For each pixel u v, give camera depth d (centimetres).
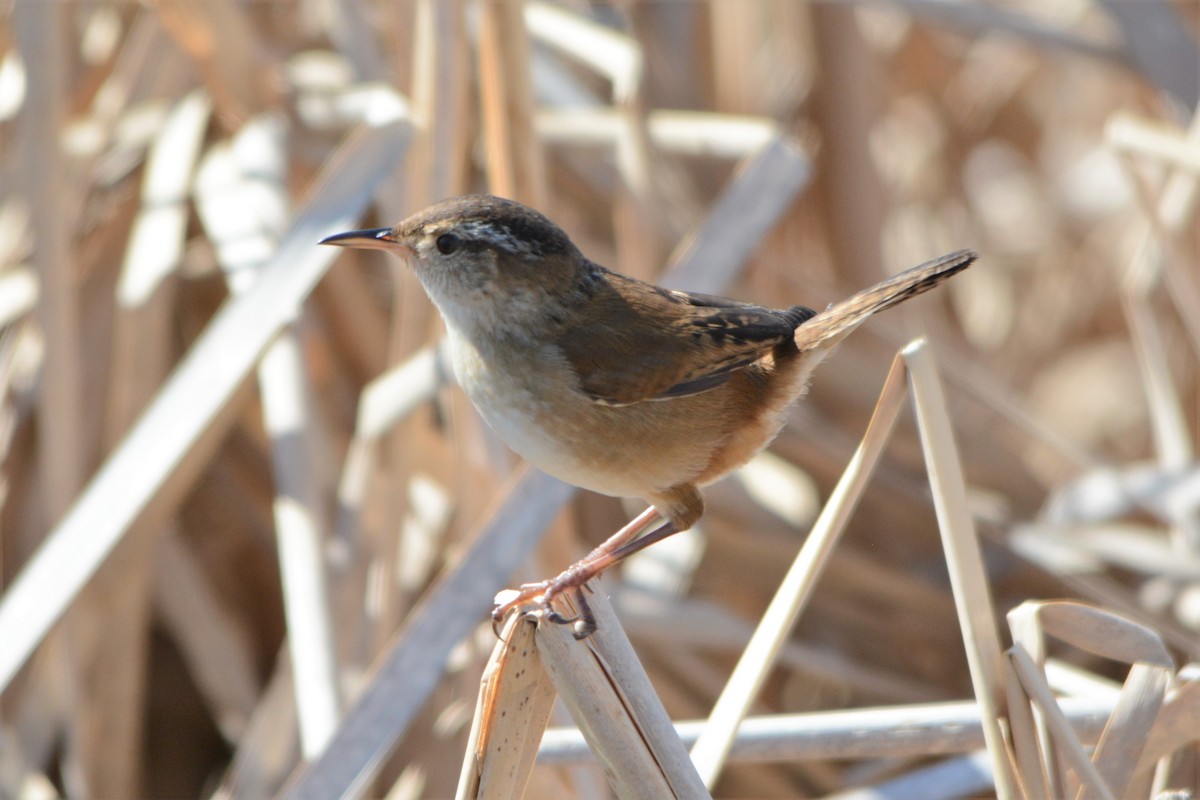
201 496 1015
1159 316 1231
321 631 763
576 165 1105
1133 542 1028
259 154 984
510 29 801
